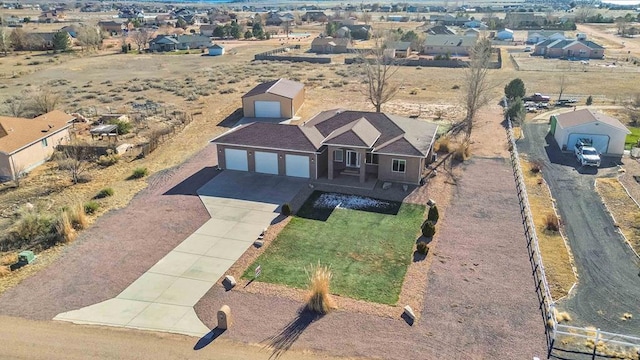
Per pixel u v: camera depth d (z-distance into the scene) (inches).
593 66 3555.6
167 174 1557.6
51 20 7839.6
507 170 1552.7
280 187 1430.9
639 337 814.5
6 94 2723.9
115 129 1919.3
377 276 989.8
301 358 767.1
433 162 1620.3
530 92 2706.7
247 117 2242.9
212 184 1460.4
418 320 853.2
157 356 778.2
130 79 3216.0
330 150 1448.1
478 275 986.1
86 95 2709.2
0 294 948.6
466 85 2158.0
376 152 1433.3
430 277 981.8
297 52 4468.5
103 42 5241.1
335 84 2891.2
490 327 834.8
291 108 2210.9
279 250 1096.2
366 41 5083.7
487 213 1256.8
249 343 802.8
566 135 1722.4
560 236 1147.9
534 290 936.9
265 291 944.3
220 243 1128.2
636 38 5221.5
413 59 3730.3
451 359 764.0
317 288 882.8
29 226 1166.3
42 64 3814.0
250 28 6574.8
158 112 2330.2
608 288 955.3
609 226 1200.2
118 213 1286.9
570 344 799.1
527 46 4734.3
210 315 879.1
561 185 1445.6
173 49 4734.3
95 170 1619.1
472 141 1844.2
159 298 930.1
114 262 1055.6
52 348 800.9
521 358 766.5
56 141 1760.6
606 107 2330.2
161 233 1177.4
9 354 788.6
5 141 1551.4
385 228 1189.7
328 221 1229.1
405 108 2368.4
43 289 964.0
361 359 764.6
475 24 6382.9
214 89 2842.0
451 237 1137.4
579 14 7578.7
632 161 1630.2
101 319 872.3
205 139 1921.8
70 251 1101.1
